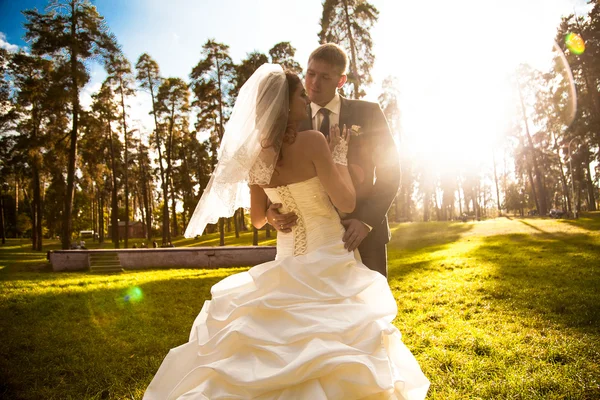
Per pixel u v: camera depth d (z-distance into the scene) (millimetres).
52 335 5949
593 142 35594
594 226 23922
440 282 9562
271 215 2127
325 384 1592
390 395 1653
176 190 50156
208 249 19125
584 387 3264
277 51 27844
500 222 34562
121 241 54500
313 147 1908
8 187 50781
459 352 4438
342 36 22719
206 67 29641
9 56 26172
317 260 1953
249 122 1945
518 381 3471
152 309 7902
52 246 42688
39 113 26609
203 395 1579
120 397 3691
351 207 1976
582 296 6957
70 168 24703
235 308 1855
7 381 4086
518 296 7430
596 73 32500
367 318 1785
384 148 2420
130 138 38719
